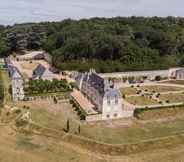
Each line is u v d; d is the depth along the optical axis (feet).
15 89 364.58
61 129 282.15
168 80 486.79
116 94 311.06
